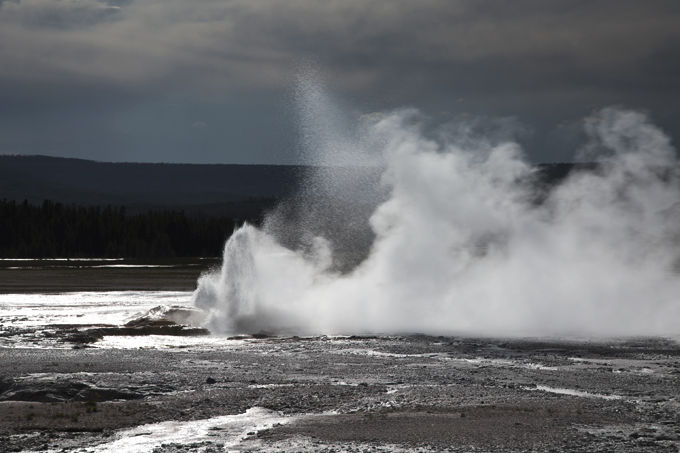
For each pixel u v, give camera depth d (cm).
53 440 1520
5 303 6266
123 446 1475
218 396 2041
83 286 8581
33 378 2273
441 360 2998
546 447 1442
